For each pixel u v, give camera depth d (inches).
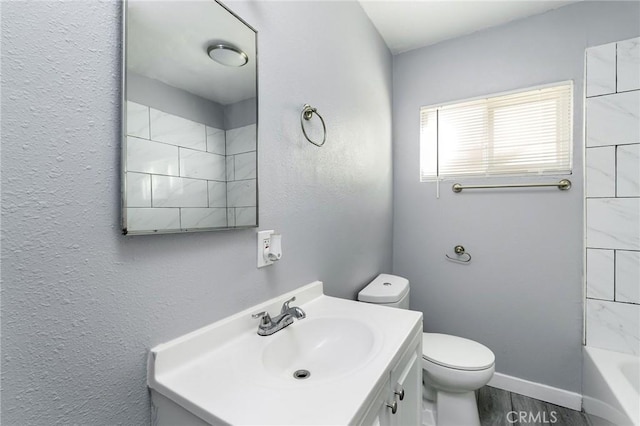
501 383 75.3
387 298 61.9
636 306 61.9
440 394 60.1
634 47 61.8
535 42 71.9
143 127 26.3
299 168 47.1
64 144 21.6
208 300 32.7
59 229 21.4
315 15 51.3
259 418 21.8
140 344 26.5
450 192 82.0
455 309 81.7
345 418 21.7
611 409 52.0
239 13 36.4
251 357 31.1
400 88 88.9
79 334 22.6
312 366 37.7
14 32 19.4
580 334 67.6
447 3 67.9
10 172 19.2
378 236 78.6
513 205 74.5
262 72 39.6
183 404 24.4
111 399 24.6
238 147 35.9
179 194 29.4
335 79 57.5
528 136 73.2
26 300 20.0
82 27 22.6
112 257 24.5
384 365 29.1
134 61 25.7
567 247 68.9
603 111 64.4
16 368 19.6
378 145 78.3
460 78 80.7
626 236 62.6
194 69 31.1
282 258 43.6
